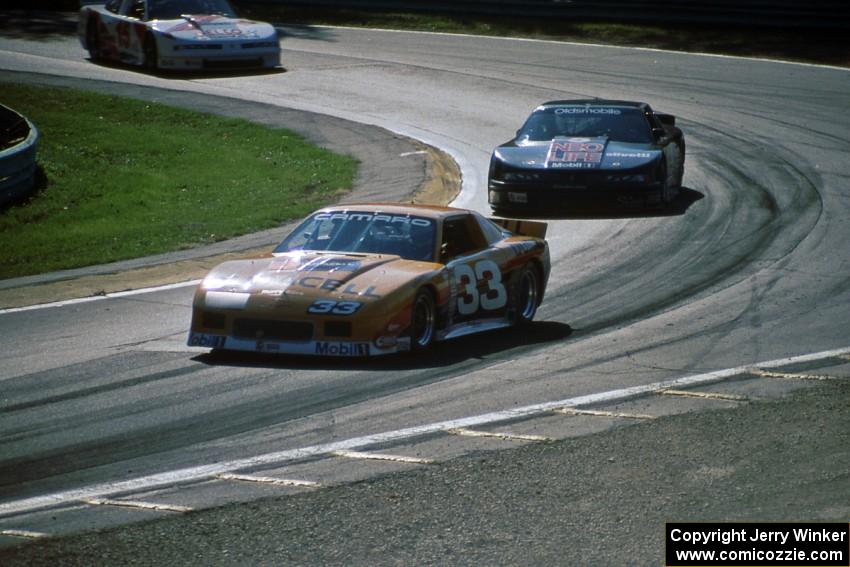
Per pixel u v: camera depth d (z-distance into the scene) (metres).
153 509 22.70
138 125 88.38
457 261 38.44
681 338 39.25
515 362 35.62
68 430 28.31
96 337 39.19
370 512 22.50
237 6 144.00
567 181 62.41
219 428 28.39
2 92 93.75
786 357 36.31
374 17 136.25
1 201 67.31
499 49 118.75
